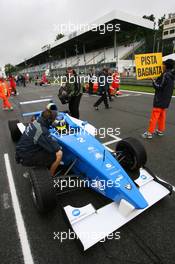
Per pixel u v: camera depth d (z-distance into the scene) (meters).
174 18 46.69
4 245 2.27
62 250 2.17
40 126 2.64
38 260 2.08
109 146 4.69
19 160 2.89
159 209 2.62
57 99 12.66
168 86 4.51
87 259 2.06
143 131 5.61
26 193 3.10
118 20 32.00
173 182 3.18
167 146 4.51
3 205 2.86
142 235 2.28
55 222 2.52
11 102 12.34
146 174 2.82
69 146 2.84
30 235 2.36
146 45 41.25
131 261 2.02
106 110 8.47
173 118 6.80
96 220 2.18
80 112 8.27
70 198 2.85
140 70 4.50
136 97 11.34
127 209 2.19
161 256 2.06
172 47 46.22
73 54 60.06
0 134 5.82
